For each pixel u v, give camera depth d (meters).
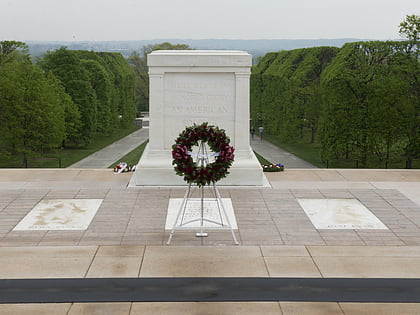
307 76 52.12
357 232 11.74
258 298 8.61
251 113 72.12
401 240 11.26
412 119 34.16
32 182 15.91
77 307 8.30
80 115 48.78
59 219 12.47
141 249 10.67
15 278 9.30
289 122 52.53
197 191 14.73
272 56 68.31
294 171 17.84
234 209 13.23
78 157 46.59
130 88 77.94
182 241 11.13
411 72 34.69
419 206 13.65
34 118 40.00
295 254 10.47
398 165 38.50
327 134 38.50
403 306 8.37
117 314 8.09
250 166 15.30
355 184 15.91
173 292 8.81
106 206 13.44
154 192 14.62
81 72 51.22
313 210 13.23
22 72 40.88
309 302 8.49
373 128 35.75
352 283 9.16
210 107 15.32
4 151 40.69
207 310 8.22
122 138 66.50
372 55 38.41
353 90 37.31
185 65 15.00
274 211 13.12
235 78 15.15
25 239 11.17
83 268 9.73
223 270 9.68
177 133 15.45
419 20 35.31
